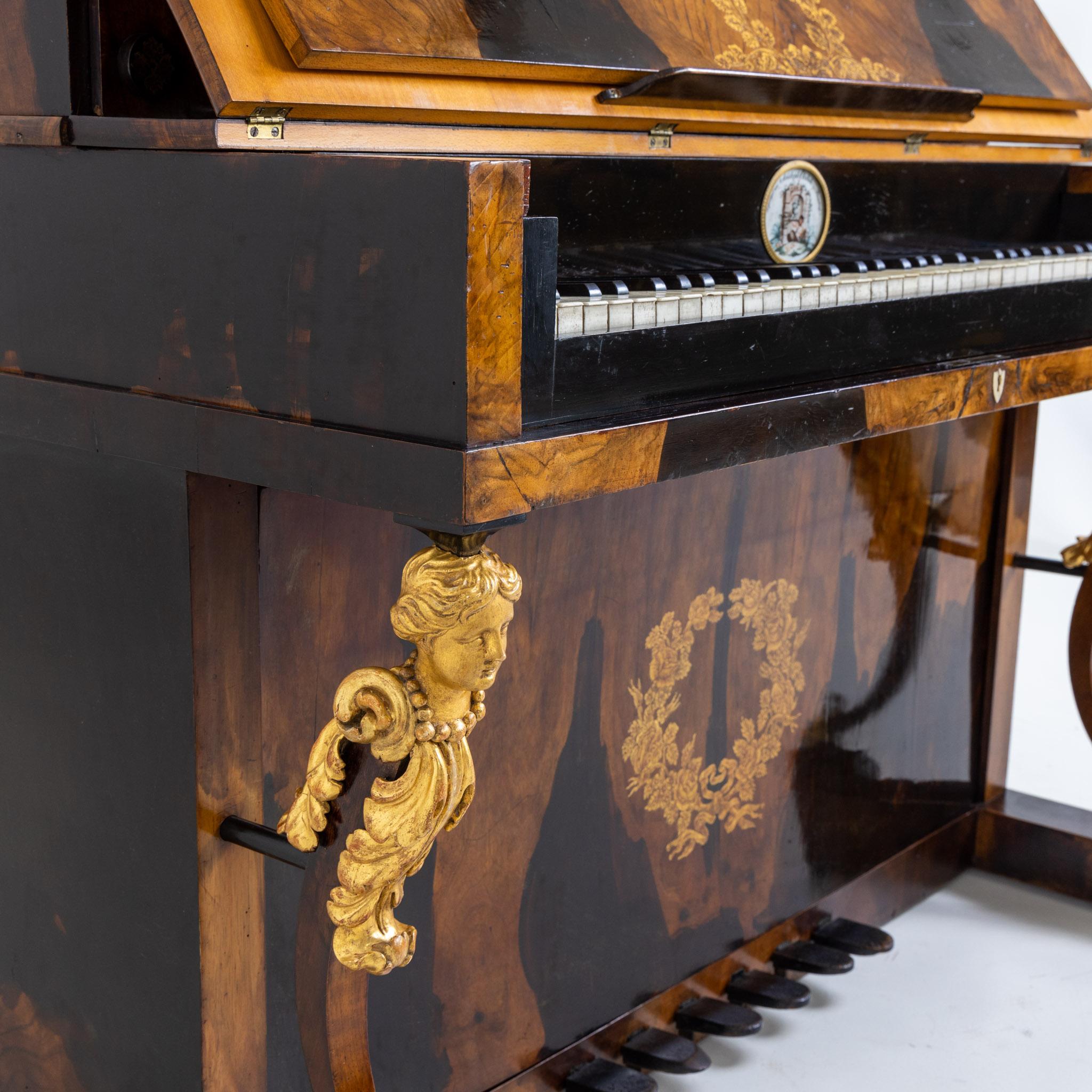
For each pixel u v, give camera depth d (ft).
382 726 3.65
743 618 6.28
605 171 4.58
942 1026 6.68
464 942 5.27
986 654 8.13
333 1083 4.11
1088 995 7.01
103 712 4.35
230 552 4.03
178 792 4.15
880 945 6.99
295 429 3.46
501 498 3.23
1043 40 6.87
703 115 4.82
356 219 3.24
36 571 4.47
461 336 3.10
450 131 4.16
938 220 5.99
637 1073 5.88
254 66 3.64
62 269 4.00
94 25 3.85
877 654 7.20
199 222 3.59
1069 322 5.73
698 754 6.21
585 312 3.64
